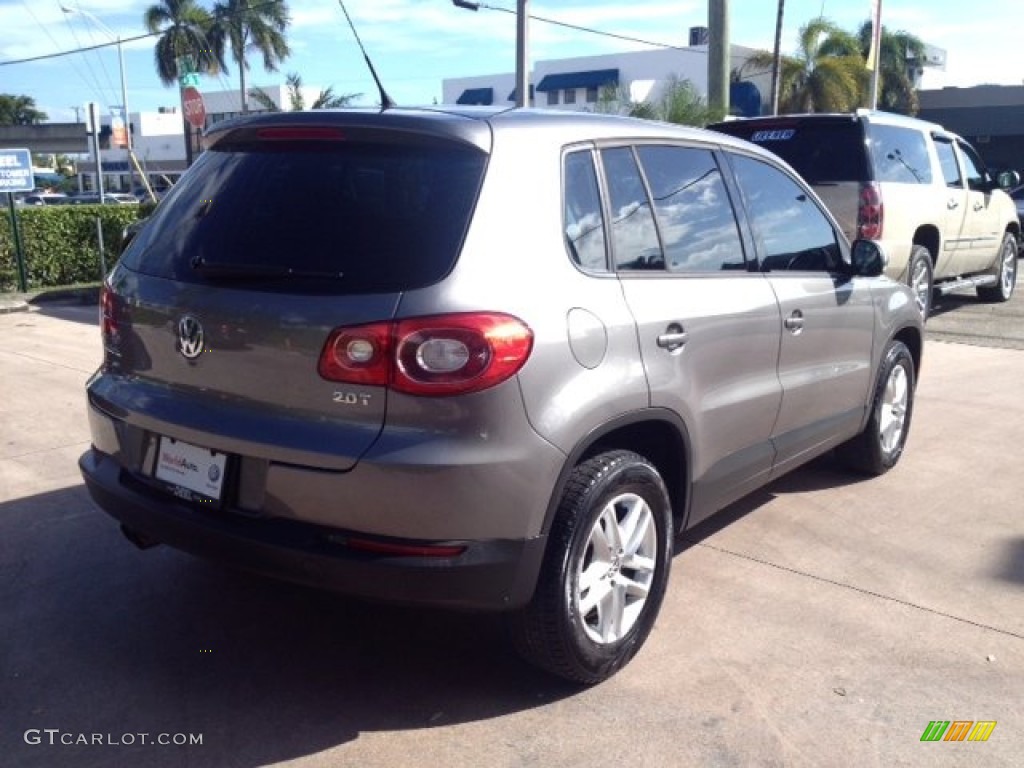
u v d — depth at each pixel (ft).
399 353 9.64
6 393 25.29
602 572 11.38
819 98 104.12
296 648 12.50
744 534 16.38
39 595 13.80
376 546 9.83
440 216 10.23
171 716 11.01
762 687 11.69
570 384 10.50
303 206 10.76
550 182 11.05
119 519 11.91
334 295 9.98
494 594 10.16
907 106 120.98
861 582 14.58
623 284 11.57
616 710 11.19
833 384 16.49
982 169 40.93
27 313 40.96
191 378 10.94
